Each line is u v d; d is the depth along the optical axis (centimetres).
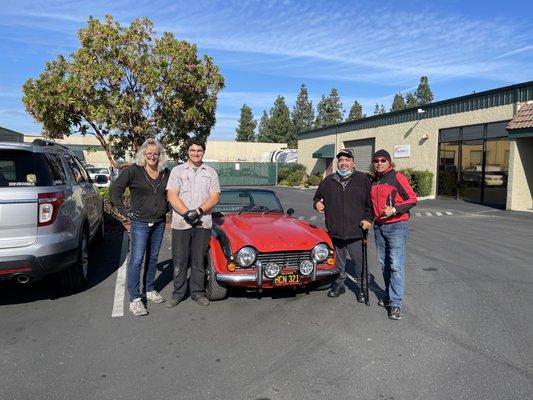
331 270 537
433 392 336
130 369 373
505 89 1673
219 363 384
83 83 1073
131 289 503
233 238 521
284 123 6731
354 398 329
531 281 637
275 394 335
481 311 511
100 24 1112
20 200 476
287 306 529
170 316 496
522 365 379
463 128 1914
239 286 510
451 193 1981
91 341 430
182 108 1187
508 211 1538
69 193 553
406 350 409
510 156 1561
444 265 734
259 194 692
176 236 519
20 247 477
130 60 1110
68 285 578
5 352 407
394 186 480
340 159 527
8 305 534
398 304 485
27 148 509
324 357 395
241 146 5956
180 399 328
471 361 386
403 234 486
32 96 1086
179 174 514
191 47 1171
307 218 1425
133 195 507
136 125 1176
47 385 348
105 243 906
